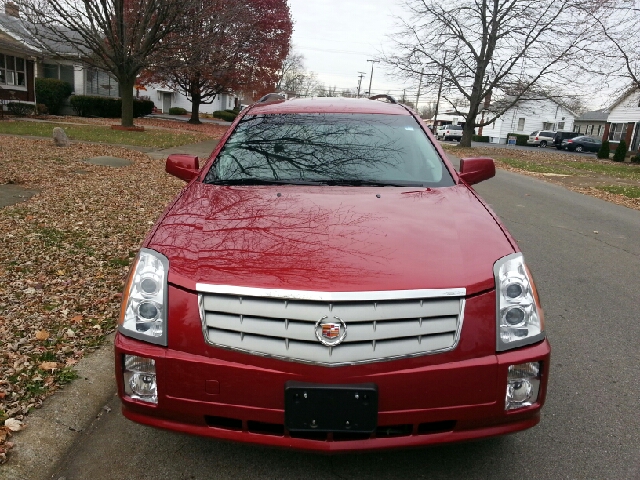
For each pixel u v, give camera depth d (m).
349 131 3.78
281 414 2.12
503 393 2.17
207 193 3.03
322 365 2.09
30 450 2.57
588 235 7.62
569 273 5.70
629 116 42.47
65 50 34.56
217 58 26.39
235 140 3.70
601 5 20.56
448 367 2.12
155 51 22.44
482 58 31.66
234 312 2.16
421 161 3.51
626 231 8.07
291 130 3.78
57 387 3.12
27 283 4.76
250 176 3.31
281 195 2.97
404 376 2.10
